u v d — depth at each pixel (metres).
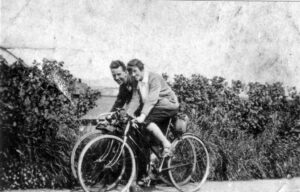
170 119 4.92
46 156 4.86
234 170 5.82
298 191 5.45
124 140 4.55
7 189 4.70
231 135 6.16
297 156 6.45
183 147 5.38
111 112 4.76
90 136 5.09
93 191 4.61
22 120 4.78
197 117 6.09
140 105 4.83
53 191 4.65
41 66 5.54
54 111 5.02
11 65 4.88
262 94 6.69
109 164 4.52
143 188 5.03
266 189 5.35
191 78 6.63
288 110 6.86
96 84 6.05
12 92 4.80
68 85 5.51
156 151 4.75
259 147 6.16
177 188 4.96
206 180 5.65
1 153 4.69
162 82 4.79
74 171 4.37
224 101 6.42
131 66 4.60
